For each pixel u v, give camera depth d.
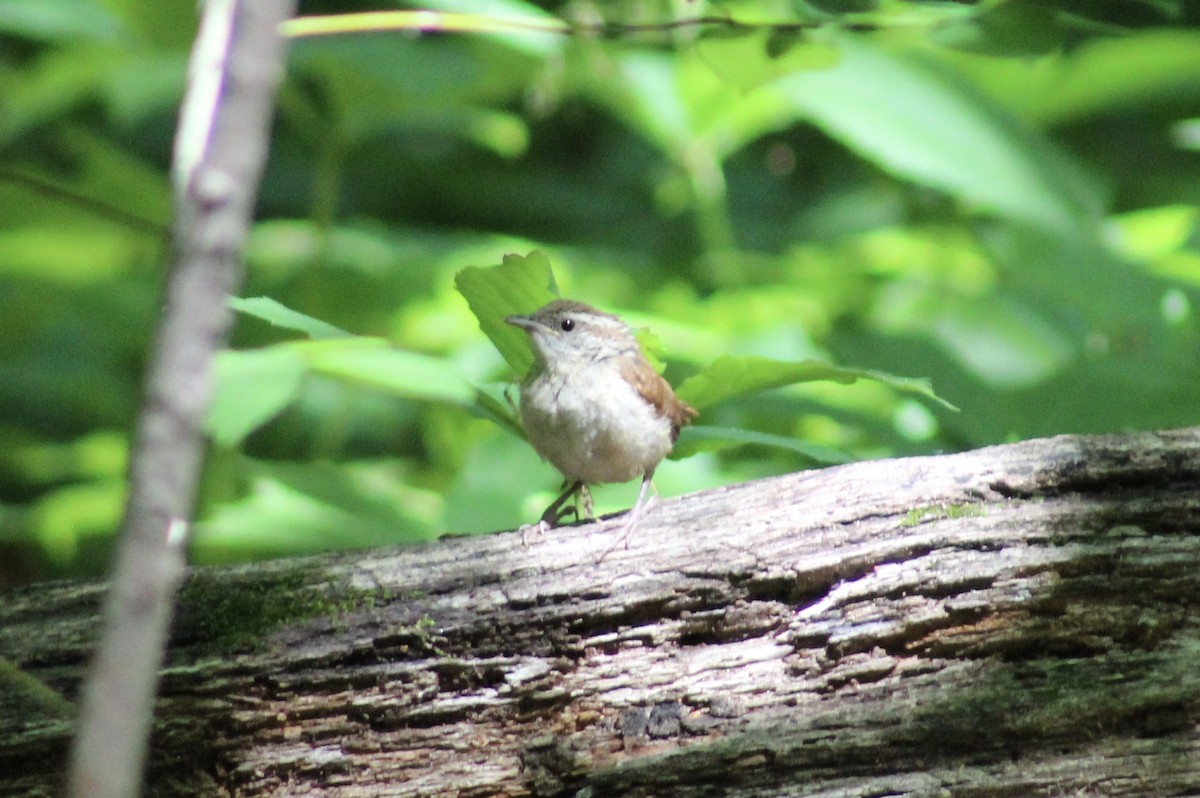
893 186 14.35
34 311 11.81
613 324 7.02
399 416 11.64
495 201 17.28
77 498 10.42
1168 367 8.44
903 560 5.76
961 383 8.28
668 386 6.90
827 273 11.72
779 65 5.53
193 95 2.42
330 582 5.74
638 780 5.55
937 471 5.91
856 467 6.00
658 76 11.23
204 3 2.48
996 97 11.19
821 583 5.75
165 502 2.14
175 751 5.54
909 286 11.12
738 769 5.55
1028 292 10.34
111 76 12.10
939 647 5.71
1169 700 5.57
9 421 12.53
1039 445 5.98
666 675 5.72
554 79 10.86
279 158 17.08
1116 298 9.27
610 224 16.98
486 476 8.06
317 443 11.66
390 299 11.75
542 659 5.73
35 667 5.55
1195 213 11.45
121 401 12.14
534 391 6.82
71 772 2.15
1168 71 11.27
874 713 5.61
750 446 9.04
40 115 13.00
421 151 16.91
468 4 8.39
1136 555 5.72
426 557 5.84
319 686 5.64
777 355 9.46
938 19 5.24
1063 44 5.51
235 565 5.80
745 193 16.55
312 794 5.63
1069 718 5.55
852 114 9.57
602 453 6.82
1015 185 9.49
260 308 5.34
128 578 2.14
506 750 5.68
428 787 5.64
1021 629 5.69
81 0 11.66
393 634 5.68
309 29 4.70
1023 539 5.75
